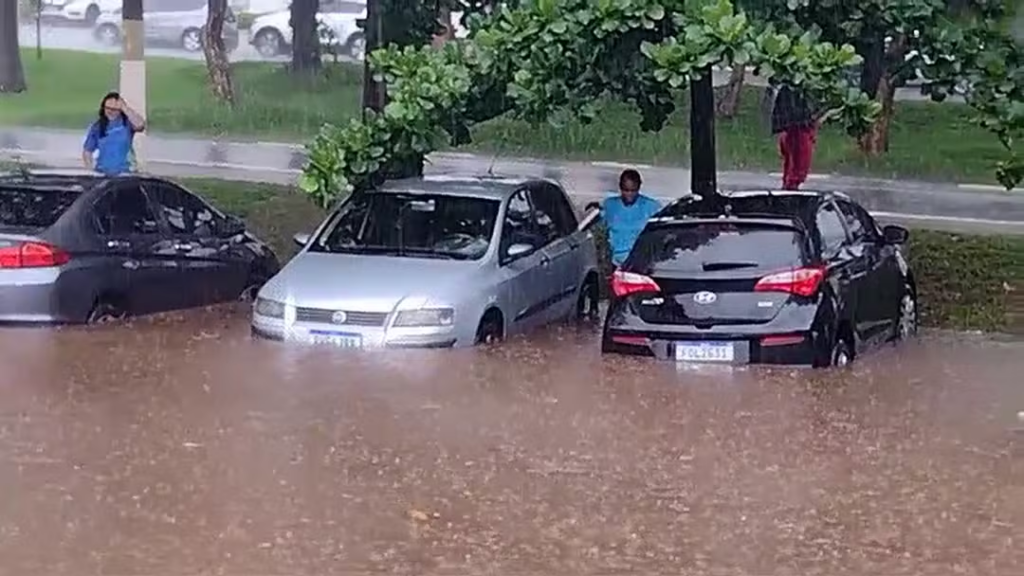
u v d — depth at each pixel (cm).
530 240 1806
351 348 1609
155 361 1555
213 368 1520
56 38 5647
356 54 5106
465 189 1792
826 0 1853
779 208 1559
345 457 1192
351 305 1614
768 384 1454
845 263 1575
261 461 1180
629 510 1057
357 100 4472
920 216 2809
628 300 1529
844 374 1514
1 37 4616
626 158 3703
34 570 929
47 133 4000
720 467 1171
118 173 1934
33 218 1744
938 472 1162
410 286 1622
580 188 3152
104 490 1098
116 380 1467
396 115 1864
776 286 1484
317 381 1467
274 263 2061
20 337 1675
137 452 1202
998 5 1945
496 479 1133
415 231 1739
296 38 4709
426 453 1206
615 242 1956
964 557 960
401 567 938
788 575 926
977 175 3456
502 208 1759
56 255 1712
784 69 1734
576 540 992
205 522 1024
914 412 1363
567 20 1783
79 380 1467
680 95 3494
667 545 980
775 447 1234
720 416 1334
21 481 1120
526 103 1811
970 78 1897
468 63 1845
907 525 1026
